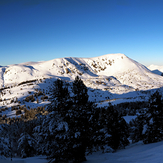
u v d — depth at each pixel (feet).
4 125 55.57
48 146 50.93
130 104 430.20
